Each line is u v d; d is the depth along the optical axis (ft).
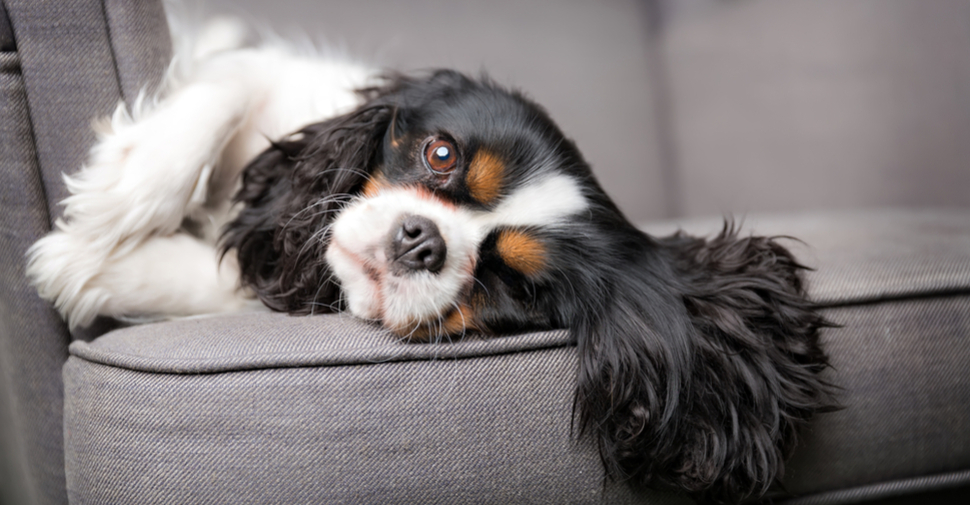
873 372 3.62
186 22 4.80
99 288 3.49
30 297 3.42
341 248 3.65
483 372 2.96
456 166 3.92
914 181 8.39
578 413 3.09
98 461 2.70
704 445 3.23
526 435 2.97
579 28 11.03
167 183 3.57
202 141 3.69
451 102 4.19
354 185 4.08
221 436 2.65
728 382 3.35
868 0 8.77
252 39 6.02
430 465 2.83
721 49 10.50
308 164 4.00
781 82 9.73
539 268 3.77
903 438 3.68
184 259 3.78
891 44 8.43
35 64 3.19
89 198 3.37
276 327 3.07
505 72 10.30
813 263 4.15
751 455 3.26
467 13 10.46
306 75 4.73
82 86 3.34
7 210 3.33
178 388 2.66
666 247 4.36
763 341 3.51
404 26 10.02
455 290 3.64
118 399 2.70
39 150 3.32
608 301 3.67
